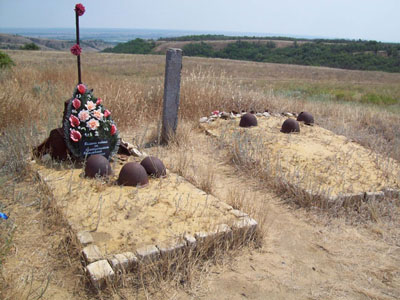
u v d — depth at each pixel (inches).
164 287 111.9
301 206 177.6
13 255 119.0
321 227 161.2
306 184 191.0
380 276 130.0
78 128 185.8
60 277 111.8
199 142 264.7
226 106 361.1
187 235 127.6
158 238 127.3
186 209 149.0
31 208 147.5
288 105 401.7
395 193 191.3
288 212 172.7
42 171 175.9
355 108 451.2
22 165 180.1
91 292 106.9
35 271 113.0
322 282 124.5
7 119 244.5
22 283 106.5
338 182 197.2
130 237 126.6
